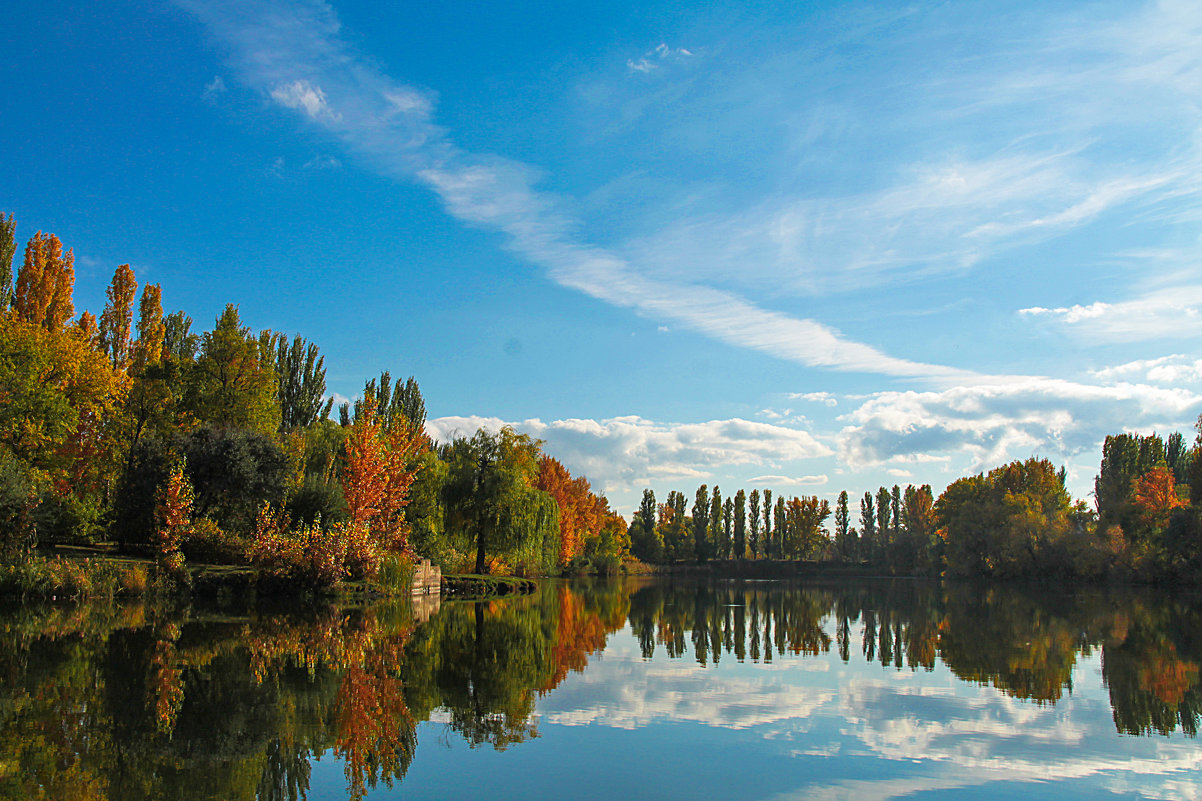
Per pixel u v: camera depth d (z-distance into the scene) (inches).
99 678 496.7
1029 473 3577.8
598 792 297.9
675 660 678.5
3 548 1028.5
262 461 1444.4
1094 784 320.8
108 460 1603.1
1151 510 2375.7
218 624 807.1
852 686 550.9
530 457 2050.9
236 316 1927.9
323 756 339.6
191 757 330.3
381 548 1381.6
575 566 3449.8
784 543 4955.7
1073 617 1222.3
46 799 274.1
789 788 307.7
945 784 317.4
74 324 1774.1
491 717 425.4
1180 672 630.5
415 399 2699.3
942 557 3555.6
